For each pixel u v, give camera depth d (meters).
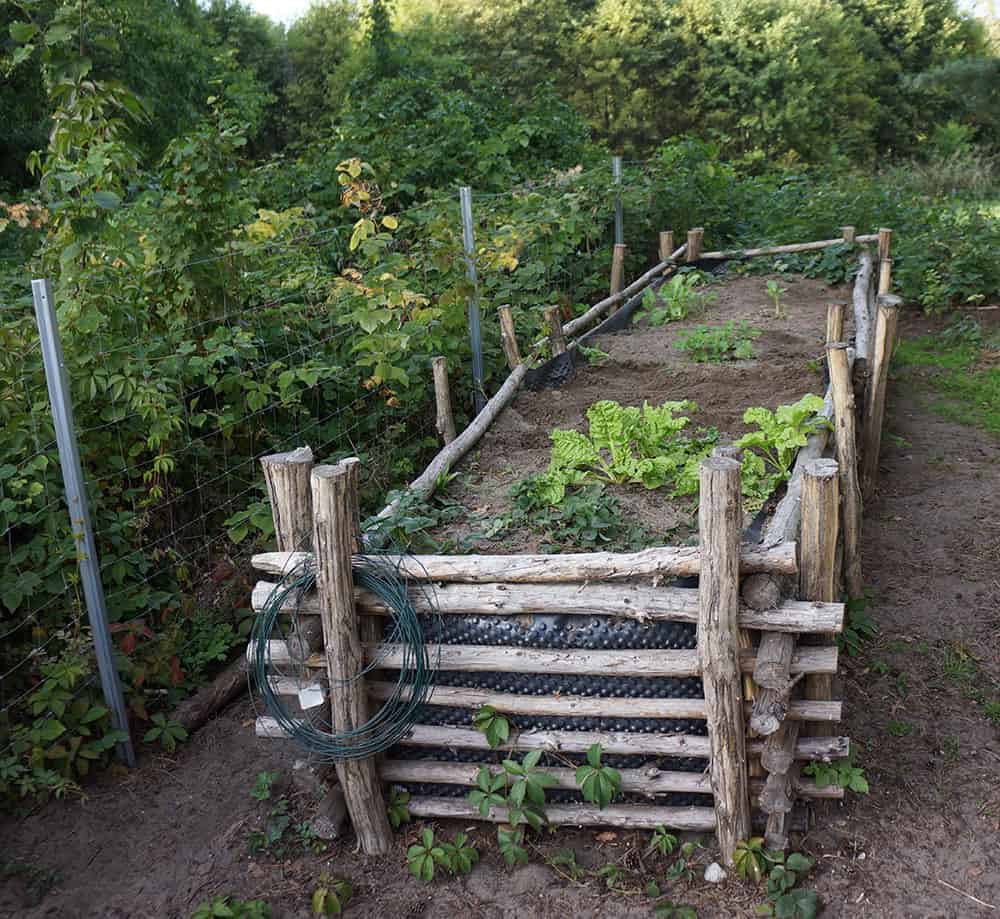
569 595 3.48
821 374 6.92
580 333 8.87
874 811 3.76
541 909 3.45
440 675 3.78
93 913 3.54
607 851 3.69
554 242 9.80
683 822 3.64
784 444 5.14
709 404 6.61
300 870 3.72
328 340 6.45
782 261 11.52
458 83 21.56
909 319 12.12
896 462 7.54
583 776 3.57
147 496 5.34
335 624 3.53
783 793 3.45
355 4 35.69
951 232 12.66
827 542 3.34
